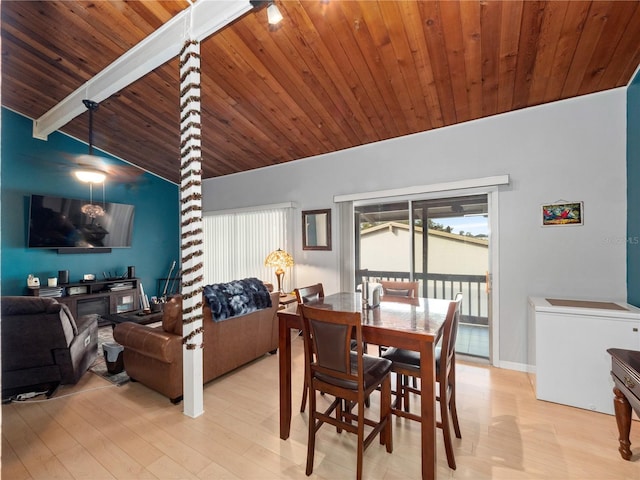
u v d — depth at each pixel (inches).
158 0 100.3
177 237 263.3
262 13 100.6
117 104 158.6
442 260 148.3
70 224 194.4
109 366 125.9
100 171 146.6
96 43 120.8
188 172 100.7
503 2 89.0
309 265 186.9
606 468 75.2
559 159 121.0
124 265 228.1
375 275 166.4
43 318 105.8
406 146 153.9
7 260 175.3
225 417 96.5
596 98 115.3
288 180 196.9
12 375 105.8
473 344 142.0
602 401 96.8
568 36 95.1
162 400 106.2
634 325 93.6
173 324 106.8
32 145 183.6
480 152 135.6
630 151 108.2
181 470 76.0
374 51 109.2
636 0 83.7
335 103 136.9
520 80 112.9
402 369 82.9
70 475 74.5
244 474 74.9
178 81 139.6
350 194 169.2
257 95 137.7
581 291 117.3
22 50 126.5
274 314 144.6
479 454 79.8
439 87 120.6
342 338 70.2
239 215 220.4
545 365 103.8
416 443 84.7
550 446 82.5
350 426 71.9
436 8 92.9
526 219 126.3
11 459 79.2
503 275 130.3
